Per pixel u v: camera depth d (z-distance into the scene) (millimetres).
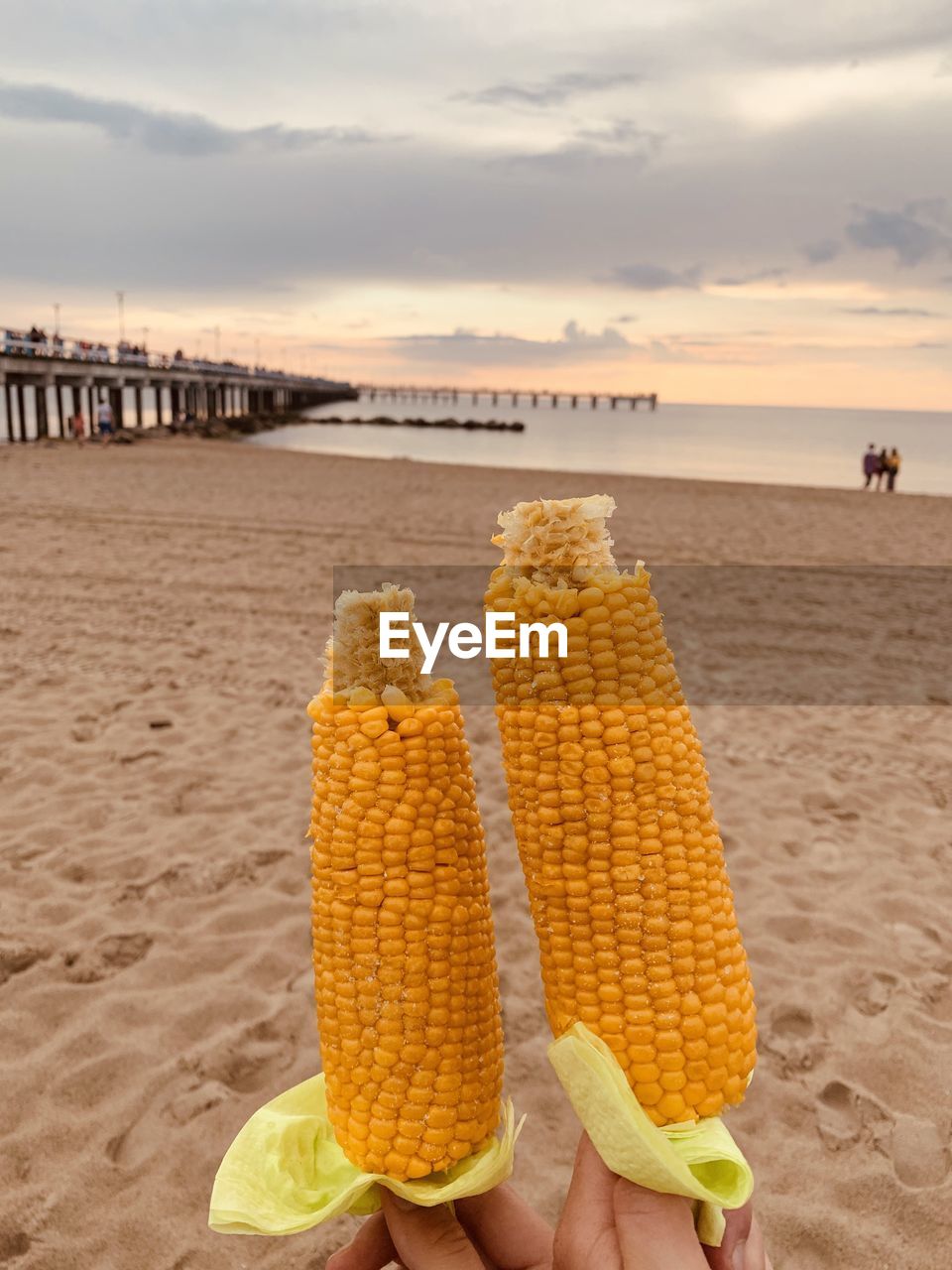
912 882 4672
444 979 1083
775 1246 2584
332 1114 1164
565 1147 2945
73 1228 2564
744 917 4324
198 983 3676
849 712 7387
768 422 136875
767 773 6105
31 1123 2920
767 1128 3027
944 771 6207
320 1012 1151
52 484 19312
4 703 6797
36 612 9414
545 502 1079
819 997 3713
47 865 4559
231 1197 1170
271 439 51812
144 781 5594
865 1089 3207
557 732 1056
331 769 1087
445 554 13398
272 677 7699
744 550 14844
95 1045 3289
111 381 45062
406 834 1056
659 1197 1090
